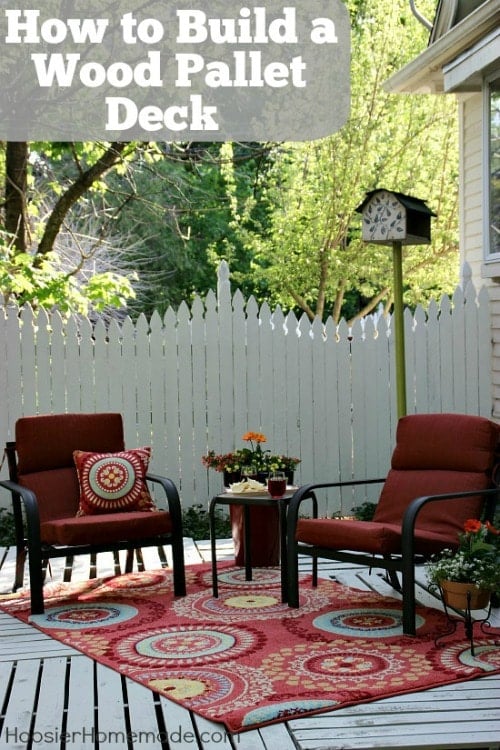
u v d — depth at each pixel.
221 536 7.62
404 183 17.20
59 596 5.86
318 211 17.14
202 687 4.07
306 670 4.29
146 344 8.09
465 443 5.62
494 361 8.38
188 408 8.12
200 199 19.36
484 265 8.11
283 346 8.19
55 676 4.29
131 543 5.71
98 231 17.22
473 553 4.88
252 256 20.70
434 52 8.36
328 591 5.87
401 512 5.73
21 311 7.97
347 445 8.29
